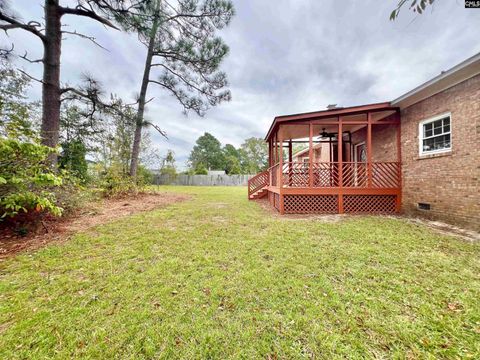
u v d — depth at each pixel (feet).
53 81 20.52
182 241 12.50
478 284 7.66
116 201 26.86
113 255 10.43
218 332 5.54
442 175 16.76
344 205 21.59
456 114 15.64
